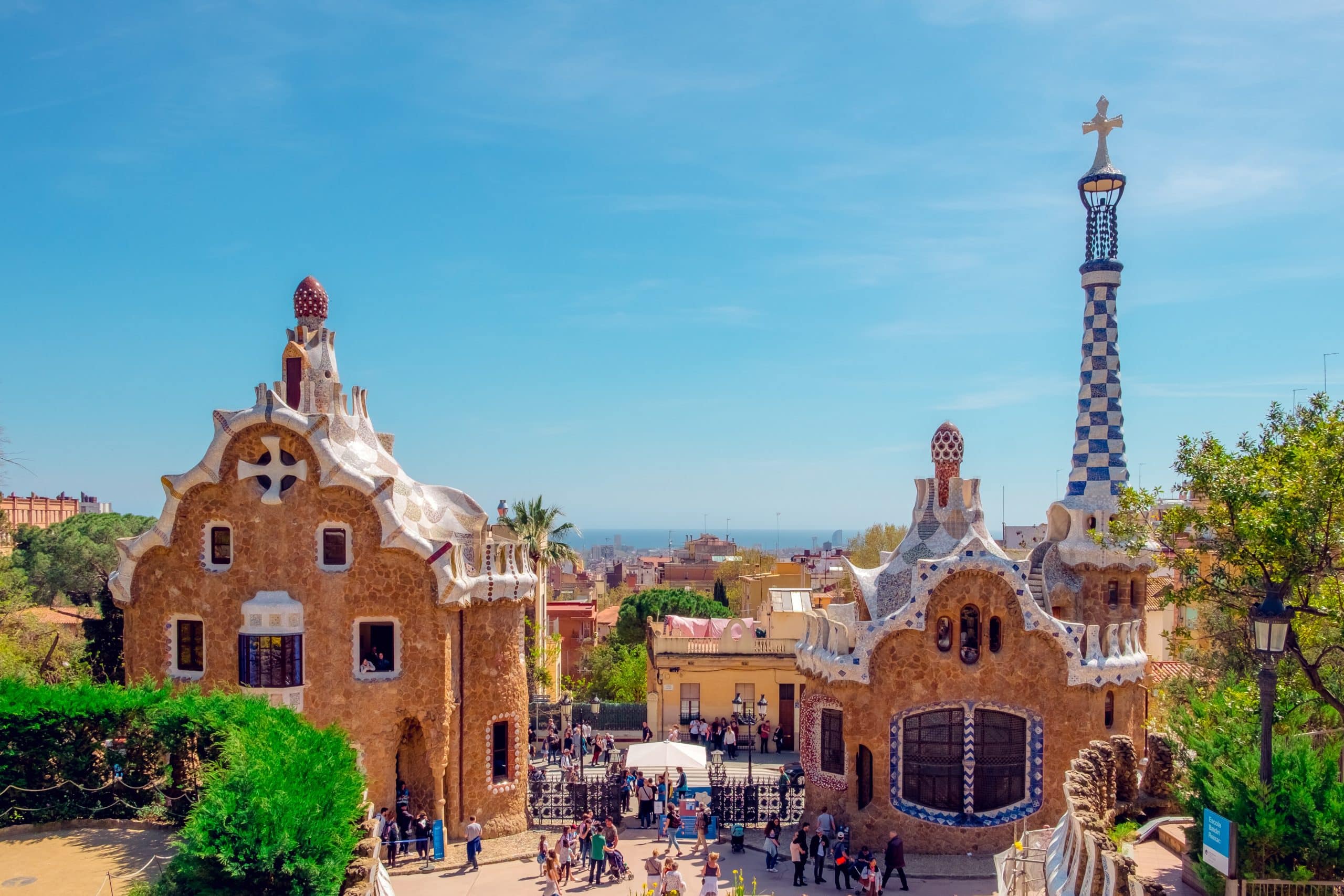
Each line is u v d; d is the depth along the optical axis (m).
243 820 17.58
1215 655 39.88
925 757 36.56
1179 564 28.83
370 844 21.34
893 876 33.75
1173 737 28.44
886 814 36.12
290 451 34.81
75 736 24.67
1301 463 25.19
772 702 55.56
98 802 24.64
